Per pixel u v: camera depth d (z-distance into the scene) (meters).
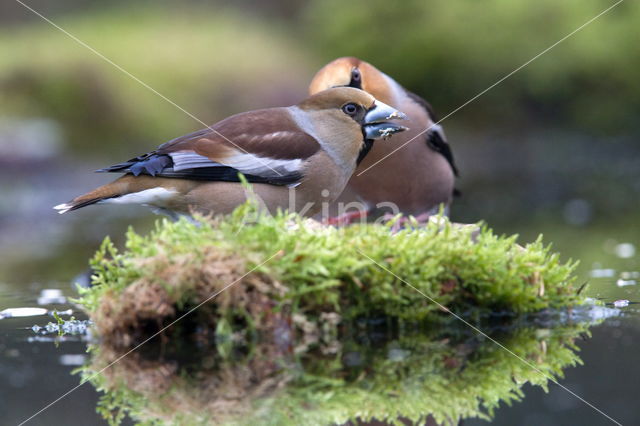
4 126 25.72
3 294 10.02
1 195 22.23
